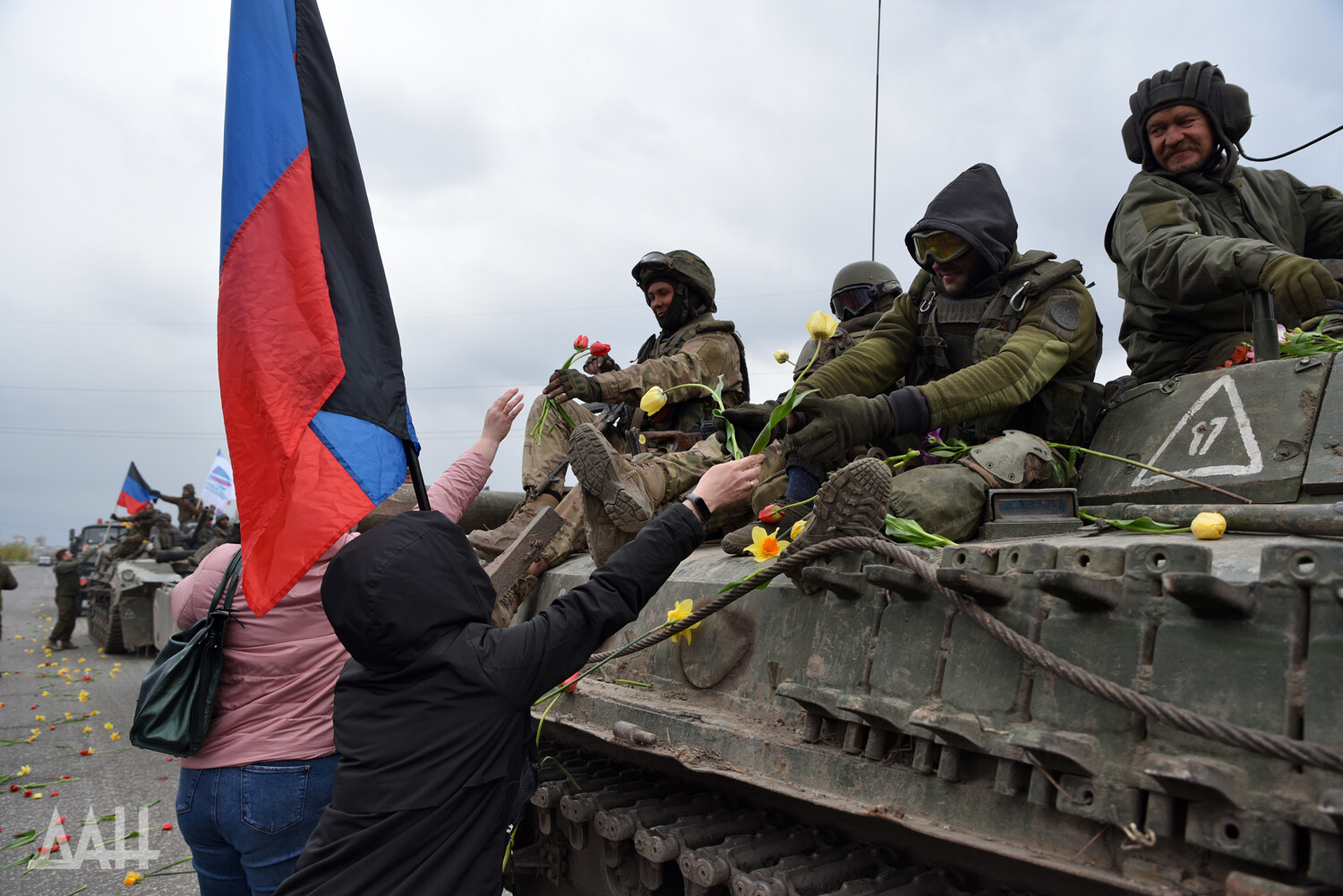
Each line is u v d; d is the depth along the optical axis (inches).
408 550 73.2
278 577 77.2
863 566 83.7
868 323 231.8
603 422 179.9
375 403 83.4
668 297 198.2
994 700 70.2
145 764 268.1
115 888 176.1
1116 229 139.9
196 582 103.4
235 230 81.7
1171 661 61.6
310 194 83.3
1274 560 58.8
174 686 94.9
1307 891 52.7
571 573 146.3
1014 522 99.4
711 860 87.4
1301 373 94.4
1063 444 118.6
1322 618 56.1
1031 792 67.0
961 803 72.8
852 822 89.5
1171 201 132.4
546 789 114.7
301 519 77.5
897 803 76.8
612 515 125.8
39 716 330.0
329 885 69.7
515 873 132.8
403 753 71.2
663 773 117.2
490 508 245.6
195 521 756.6
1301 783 54.1
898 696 77.1
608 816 102.3
